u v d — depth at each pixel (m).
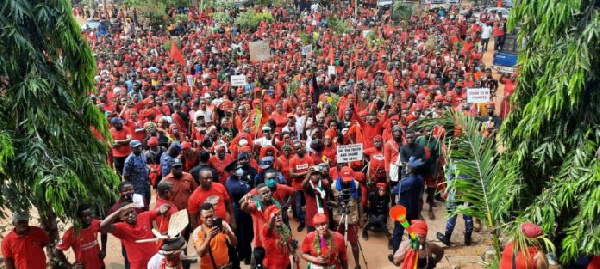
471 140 6.58
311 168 8.66
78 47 6.30
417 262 5.89
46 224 7.17
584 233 5.57
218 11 41.16
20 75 5.85
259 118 13.12
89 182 6.49
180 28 37.62
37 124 5.74
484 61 27.22
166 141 11.98
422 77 19.48
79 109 6.55
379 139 10.28
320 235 6.29
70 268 6.63
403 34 30.23
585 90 5.80
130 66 24.95
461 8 41.50
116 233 6.54
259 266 7.06
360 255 9.05
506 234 6.36
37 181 5.56
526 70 6.26
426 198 11.46
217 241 6.32
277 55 25.92
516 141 6.51
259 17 37.12
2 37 5.68
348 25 35.34
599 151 5.59
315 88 17.44
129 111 13.36
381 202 9.43
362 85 16.98
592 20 5.43
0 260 7.95
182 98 16.75
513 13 6.31
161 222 6.97
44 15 5.89
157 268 5.64
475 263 8.62
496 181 6.33
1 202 5.98
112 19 42.31
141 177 9.28
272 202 7.15
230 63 24.02
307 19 38.75
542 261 5.10
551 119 5.97
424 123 7.22
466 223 9.23
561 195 5.72
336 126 12.29
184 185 8.27
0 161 5.31
